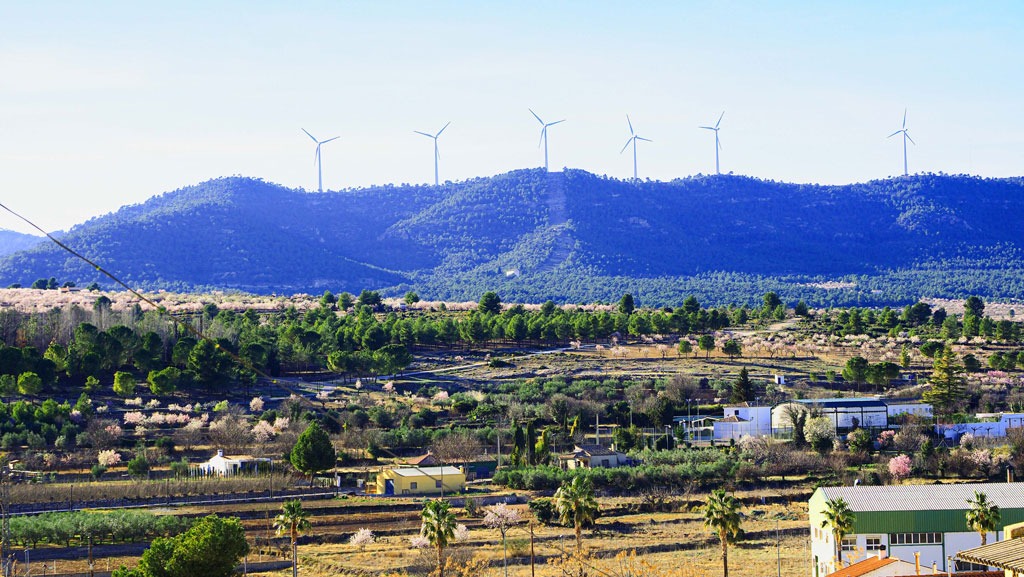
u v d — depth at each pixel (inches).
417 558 6171.3
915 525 5723.4
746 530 7071.9
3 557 6097.4
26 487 7539.4
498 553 6378.0
